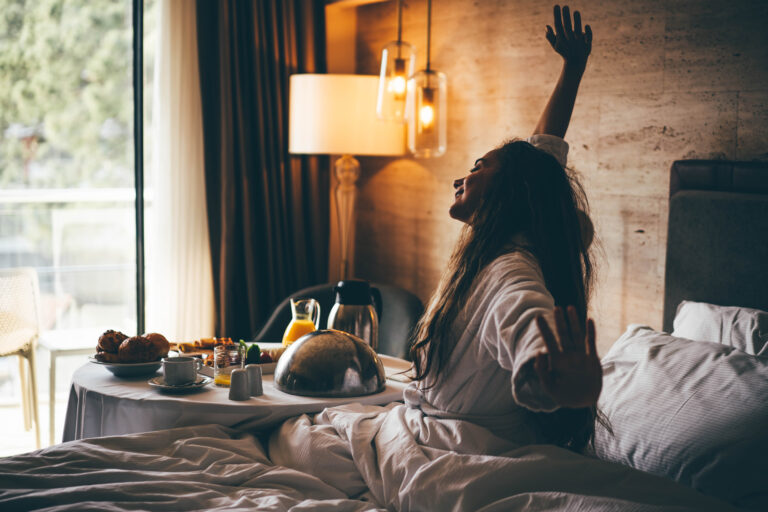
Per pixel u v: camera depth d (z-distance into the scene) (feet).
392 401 5.98
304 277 12.41
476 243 4.13
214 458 4.74
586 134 8.61
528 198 4.09
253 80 11.68
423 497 3.84
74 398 6.38
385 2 12.06
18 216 13.71
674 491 3.71
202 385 5.97
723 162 6.88
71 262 14.11
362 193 12.89
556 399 2.69
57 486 4.16
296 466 4.75
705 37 7.29
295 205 12.19
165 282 11.87
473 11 10.26
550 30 5.23
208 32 11.51
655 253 7.86
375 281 12.66
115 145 16.65
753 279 6.35
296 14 12.03
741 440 4.57
